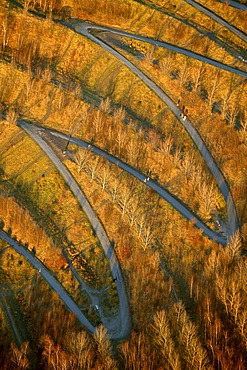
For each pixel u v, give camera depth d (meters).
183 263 152.25
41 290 145.12
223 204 166.25
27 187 165.12
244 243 155.75
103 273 151.00
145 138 178.75
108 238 157.38
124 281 149.38
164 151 174.00
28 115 183.62
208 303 137.25
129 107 188.25
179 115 186.75
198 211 164.12
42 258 152.00
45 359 128.75
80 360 125.69
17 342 134.75
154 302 142.25
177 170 172.38
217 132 182.25
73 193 165.00
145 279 147.00
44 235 154.75
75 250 155.25
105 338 131.38
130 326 140.25
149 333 134.50
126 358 128.12
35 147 173.62
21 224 156.12
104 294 147.25
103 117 181.12
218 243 156.50
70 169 169.62
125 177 168.75
